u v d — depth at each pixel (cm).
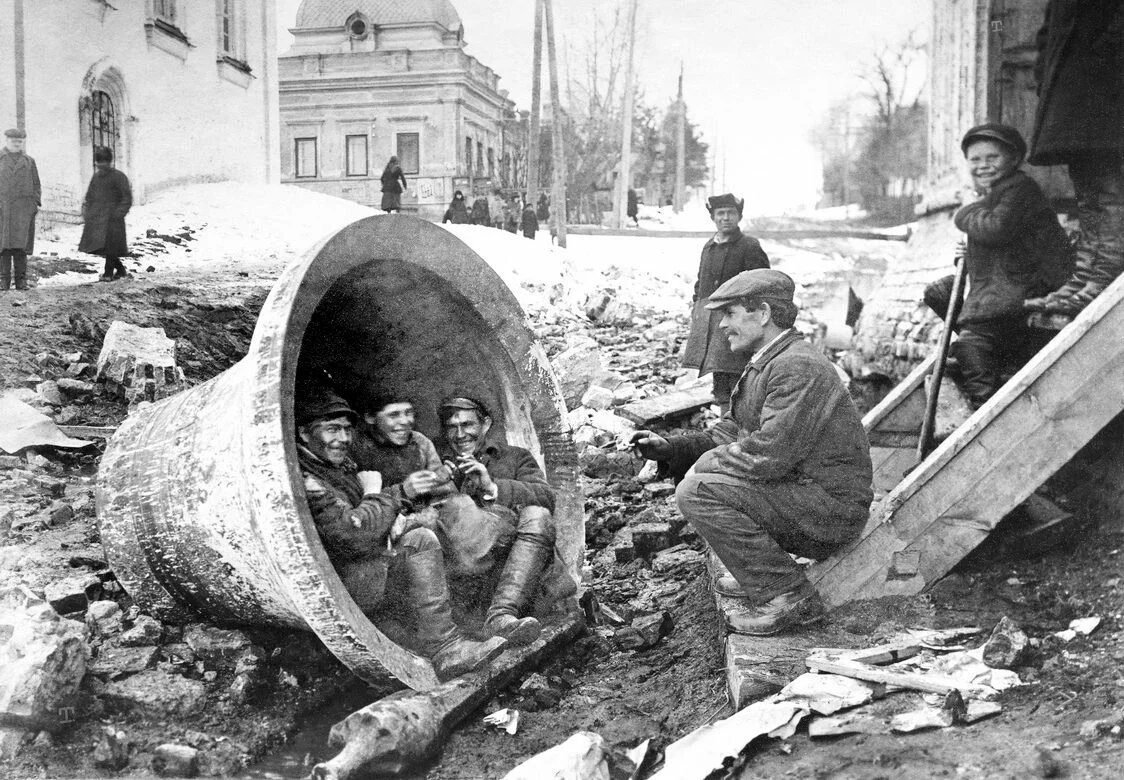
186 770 353
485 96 2275
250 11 2123
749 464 404
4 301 908
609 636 465
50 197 1459
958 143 837
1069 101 543
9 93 1366
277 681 413
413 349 474
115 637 425
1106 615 379
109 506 427
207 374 830
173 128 1850
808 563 438
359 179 2408
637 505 642
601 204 2055
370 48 2330
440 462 450
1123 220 542
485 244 1608
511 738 375
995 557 442
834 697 345
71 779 348
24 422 634
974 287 550
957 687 341
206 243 1508
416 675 384
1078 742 301
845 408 413
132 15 1700
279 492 350
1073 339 411
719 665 413
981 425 419
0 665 372
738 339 427
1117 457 459
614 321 1296
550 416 489
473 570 432
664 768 324
